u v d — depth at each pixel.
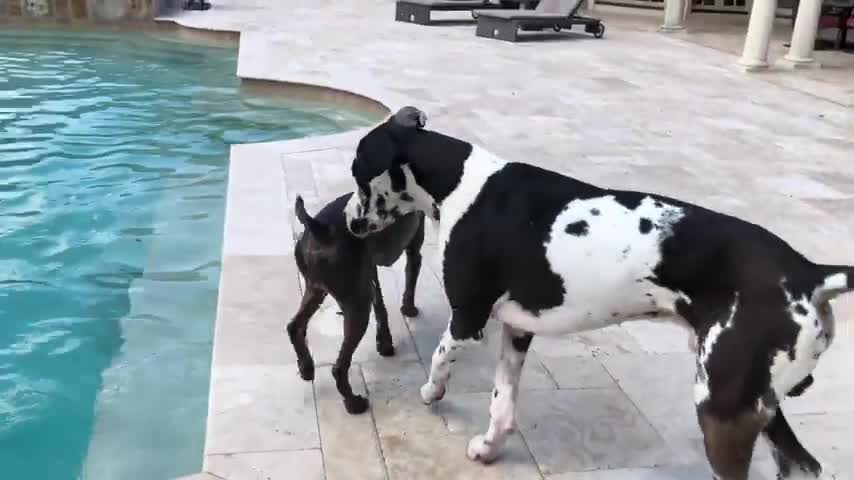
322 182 5.95
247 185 5.84
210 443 2.99
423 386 3.29
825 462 3.01
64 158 6.96
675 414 3.29
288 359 3.58
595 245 2.50
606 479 2.89
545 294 2.61
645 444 3.09
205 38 13.05
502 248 2.64
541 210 2.61
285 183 5.91
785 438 2.67
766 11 10.93
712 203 5.87
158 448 3.26
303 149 6.77
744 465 2.37
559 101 8.99
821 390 3.50
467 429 3.13
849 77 10.93
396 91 9.04
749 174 6.62
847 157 7.22
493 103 8.73
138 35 13.31
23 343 4.09
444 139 2.82
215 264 5.03
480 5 15.23
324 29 13.61
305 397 3.30
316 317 3.96
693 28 16.00
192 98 9.30
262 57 10.73
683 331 3.99
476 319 2.79
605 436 3.13
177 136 7.76
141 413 3.51
